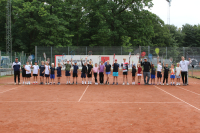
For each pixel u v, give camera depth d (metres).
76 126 6.02
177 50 31.81
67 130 5.68
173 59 31.45
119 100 9.86
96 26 41.75
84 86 15.18
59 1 42.47
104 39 41.62
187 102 9.46
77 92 12.26
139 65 16.20
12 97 10.56
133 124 6.24
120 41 40.38
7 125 6.12
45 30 38.62
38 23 39.19
